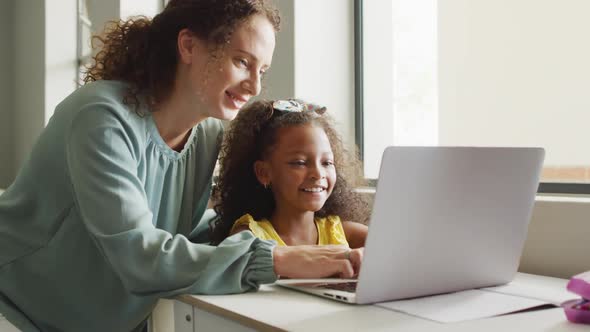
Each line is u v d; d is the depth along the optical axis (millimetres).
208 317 875
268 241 957
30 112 3643
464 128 1772
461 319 754
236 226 1204
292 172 1183
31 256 1130
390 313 788
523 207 951
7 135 3990
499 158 878
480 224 902
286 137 1204
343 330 703
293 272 916
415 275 858
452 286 917
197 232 1338
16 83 3938
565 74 1562
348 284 929
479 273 944
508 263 979
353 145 1617
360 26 1837
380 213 788
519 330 712
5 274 1148
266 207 1307
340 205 1354
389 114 1890
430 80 1854
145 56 1113
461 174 845
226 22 1047
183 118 1145
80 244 1085
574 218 1136
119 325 1101
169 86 1117
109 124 984
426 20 1864
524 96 1638
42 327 1152
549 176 1543
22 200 1130
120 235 922
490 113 1713
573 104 1551
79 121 989
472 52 1750
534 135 1614
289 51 1749
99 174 952
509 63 1669
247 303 846
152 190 1126
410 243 831
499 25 1687
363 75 1861
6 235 1135
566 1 1555
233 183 1321
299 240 1231
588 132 1533
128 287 936
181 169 1188
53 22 3414
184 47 1082
